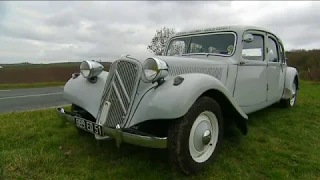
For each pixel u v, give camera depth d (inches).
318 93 348.2
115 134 93.0
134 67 99.7
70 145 124.8
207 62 123.2
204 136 98.9
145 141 86.5
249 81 143.6
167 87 93.7
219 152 118.8
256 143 133.3
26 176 91.3
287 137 145.1
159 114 88.7
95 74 122.0
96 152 116.3
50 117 179.5
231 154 117.5
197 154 99.2
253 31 147.3
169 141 90.4
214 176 97.3
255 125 167.3
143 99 95.8
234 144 129.9
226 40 140.0
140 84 98.1
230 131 147.3
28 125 156.9
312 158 115.6
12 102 316.8
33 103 306.0
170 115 86.7
